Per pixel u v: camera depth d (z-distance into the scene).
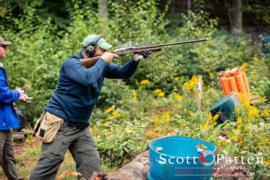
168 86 11.82
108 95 9.90
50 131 5.12
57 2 15.30
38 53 10.20
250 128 6.39
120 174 5.45
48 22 11.71
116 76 5.60
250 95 9.78
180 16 16.67
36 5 14.33
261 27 18.73
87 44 5.18
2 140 5.84
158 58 11.80
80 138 5.31
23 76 9.78
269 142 6.13
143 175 5.54
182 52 12.64
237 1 17.47
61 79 5.16
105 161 6.80
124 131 7.13
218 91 10.91
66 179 6.21
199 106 8.70
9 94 5.74
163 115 9.17
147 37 12.09
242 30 17.52
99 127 8.16
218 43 13.45
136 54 5.48
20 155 7.59
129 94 10.26
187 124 7.86
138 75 11.75
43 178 5.19
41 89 9.52
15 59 9.95
